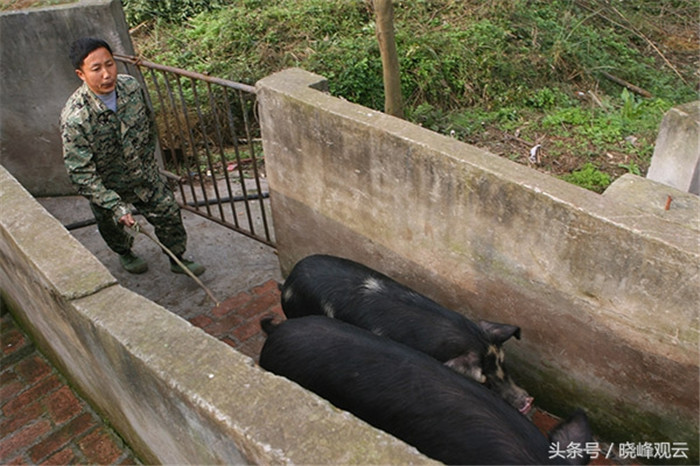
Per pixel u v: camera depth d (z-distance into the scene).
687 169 4.14
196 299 4.36
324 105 3.54
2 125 5.26
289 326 3.10
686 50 10.58
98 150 3.84
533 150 6.79
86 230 5.20
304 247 4.27
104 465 3.24
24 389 3.75
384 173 3.42
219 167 6.30
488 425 2.40
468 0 9.29
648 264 2.57
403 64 7.82
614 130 7.27
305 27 8.30
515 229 2.98
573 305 2.94
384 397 2.63
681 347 2.64
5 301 4.24
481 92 8.05
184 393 2.07
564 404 3.29
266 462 1.85
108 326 2.40
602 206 2.70
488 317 3.39
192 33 8.47
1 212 3.12
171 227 4.34
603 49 9.74
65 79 5.08
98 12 4.81
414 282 3.68
